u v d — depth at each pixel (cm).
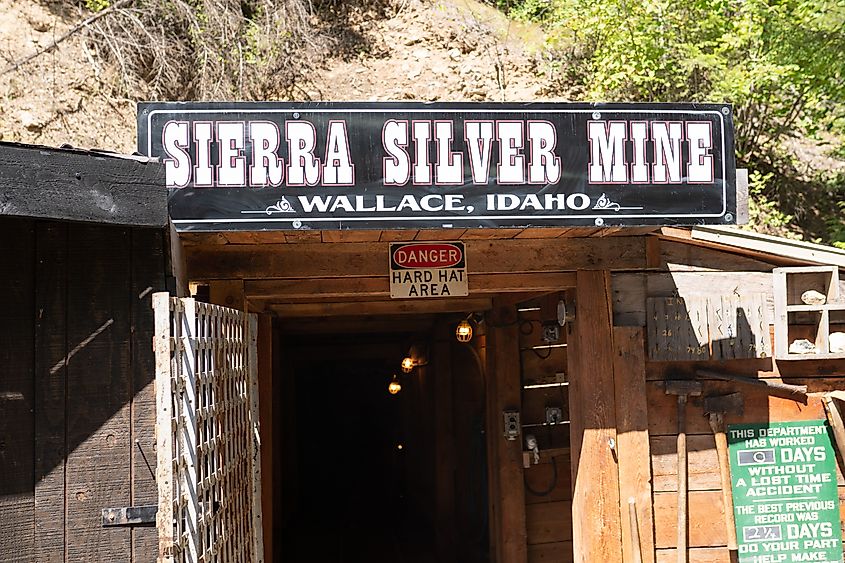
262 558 499
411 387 1360
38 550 340
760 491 541
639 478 533
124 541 343
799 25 806
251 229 410
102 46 929
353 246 522
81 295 352
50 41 892
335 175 416
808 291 553
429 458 1163
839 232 888
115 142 878
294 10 1042
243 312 490
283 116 413
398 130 420
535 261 537
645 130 435
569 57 1067
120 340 351
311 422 1944
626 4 877
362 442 1941
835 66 802
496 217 425
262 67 1002
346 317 1037
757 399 549
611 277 547
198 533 328
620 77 880
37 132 830
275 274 514
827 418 550
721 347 551
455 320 997
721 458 539
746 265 560
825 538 542
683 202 436
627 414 536
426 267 527
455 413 1045
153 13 945
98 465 346
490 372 770
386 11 1132
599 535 530
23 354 346
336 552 1166
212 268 510
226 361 416
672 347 548
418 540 1170
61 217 292
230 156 409
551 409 720
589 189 431
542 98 1042
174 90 962
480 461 896
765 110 962
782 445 546
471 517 952
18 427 342
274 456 1008
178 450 314
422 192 420
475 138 425
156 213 316
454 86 1053
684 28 898
